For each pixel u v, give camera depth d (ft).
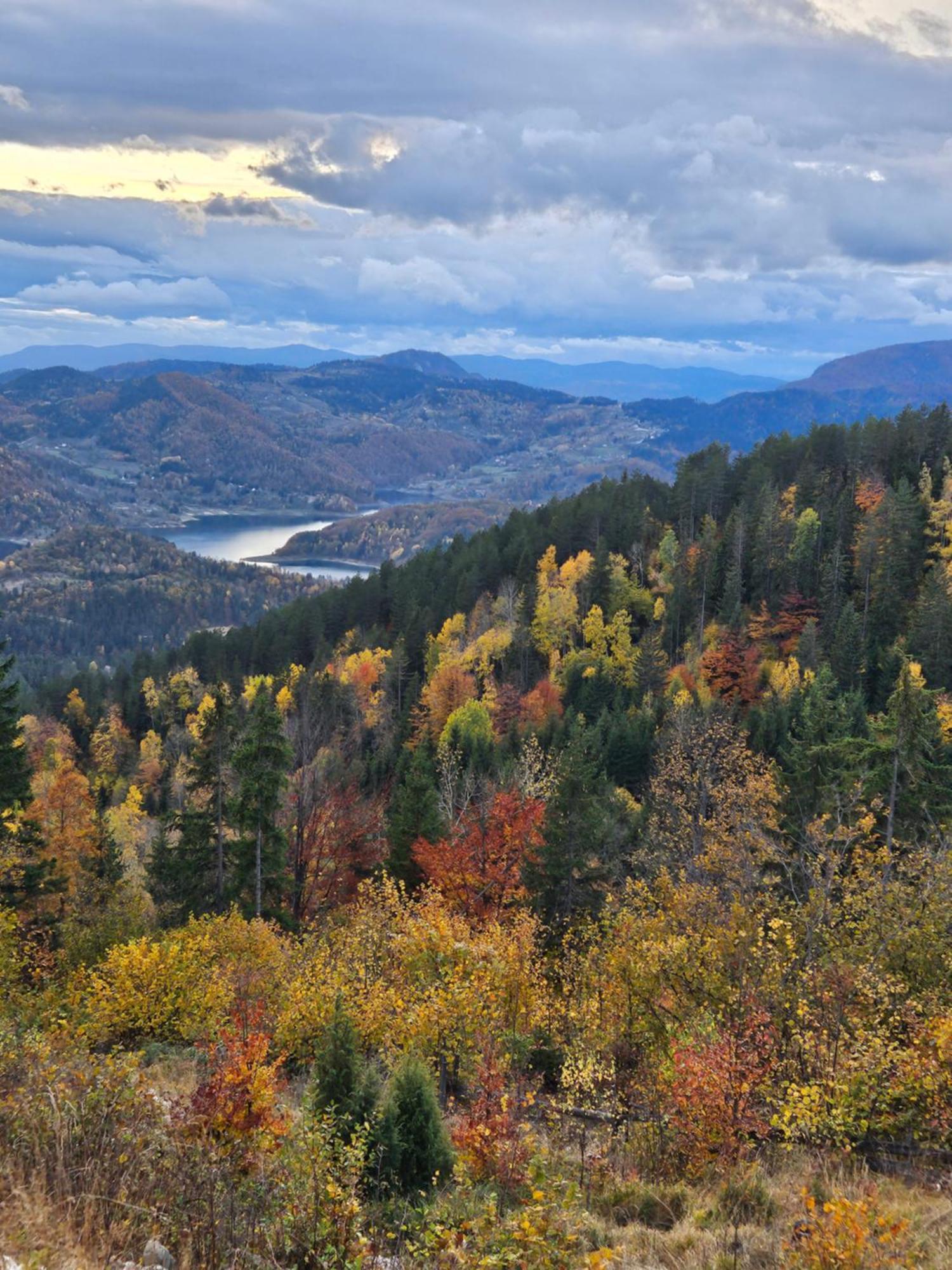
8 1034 38.24
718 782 126.62
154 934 92.89
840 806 90.89
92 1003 66.54
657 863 109.19
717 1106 40.65
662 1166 42.45
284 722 130.21
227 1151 30.63
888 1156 40.34
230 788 118.83
